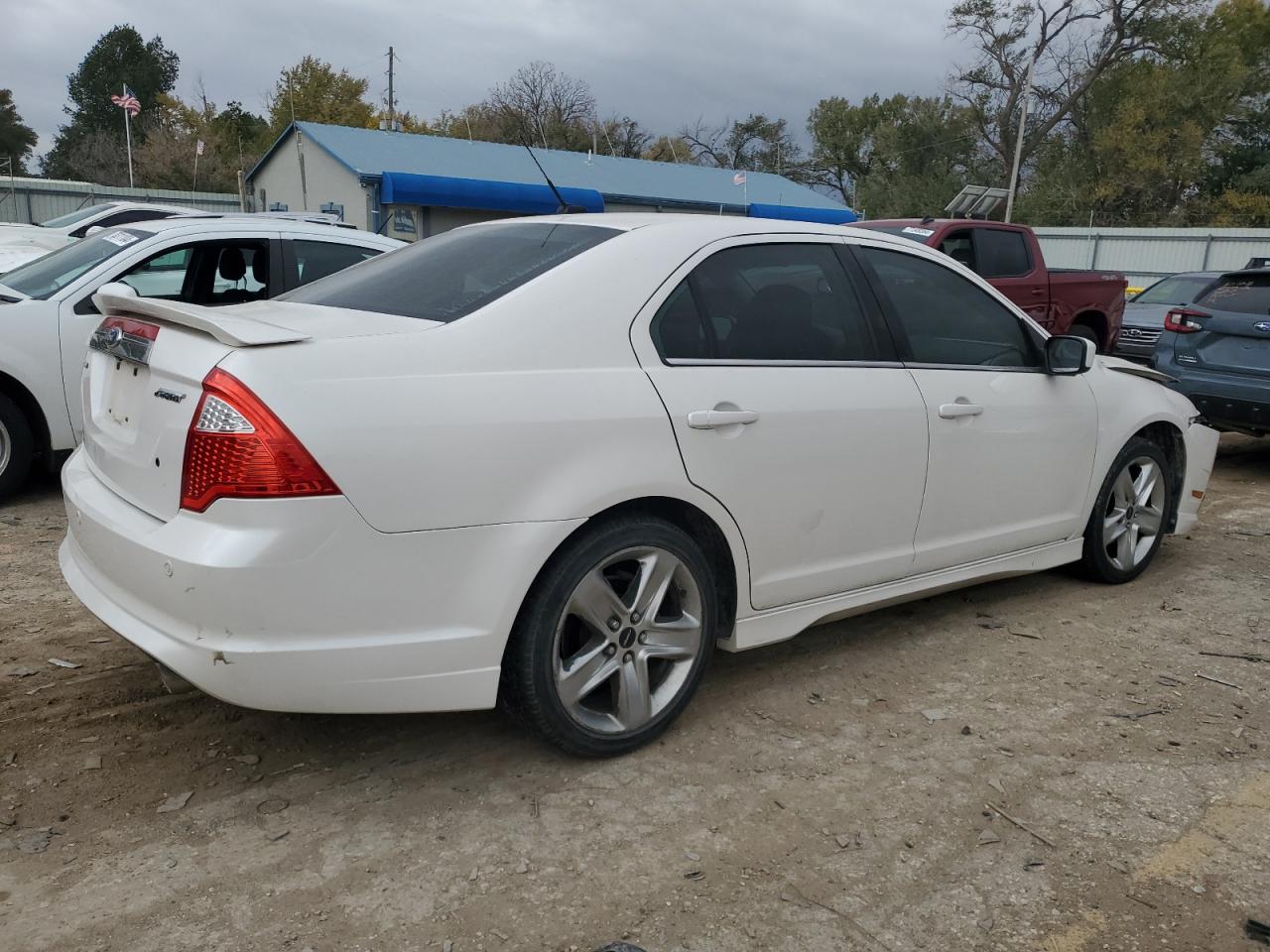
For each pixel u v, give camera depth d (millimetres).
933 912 2439
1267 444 9617
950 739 3318
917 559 3859
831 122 60656
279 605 2461
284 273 6605
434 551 2621
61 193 29312
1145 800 2959
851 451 3504
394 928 2338
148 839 2652
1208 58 43062
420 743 3211
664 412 3010
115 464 2877
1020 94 46688
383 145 25406
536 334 2877
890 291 3836
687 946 2303
